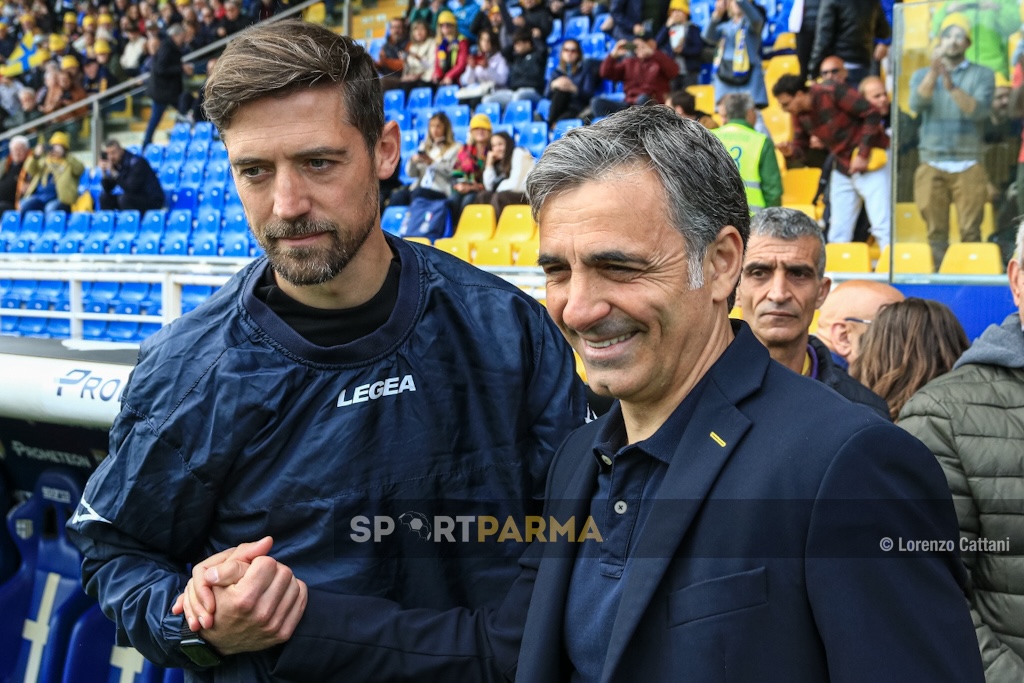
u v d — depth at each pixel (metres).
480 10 8.73
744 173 4.84
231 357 1.38
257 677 1.33
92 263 7.84
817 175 6.08
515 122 8.27
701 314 1.00
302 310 1.39
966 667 0.88
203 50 10.52
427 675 1.30
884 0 6.90
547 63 8.53
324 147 1.24
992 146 3.30
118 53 12.16
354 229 1.30
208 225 8.89
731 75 6.61
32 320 7.93
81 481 2.22
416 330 1.41
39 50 13.34
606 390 1.01
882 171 5.56
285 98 1.22
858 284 2.81
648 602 0.95
